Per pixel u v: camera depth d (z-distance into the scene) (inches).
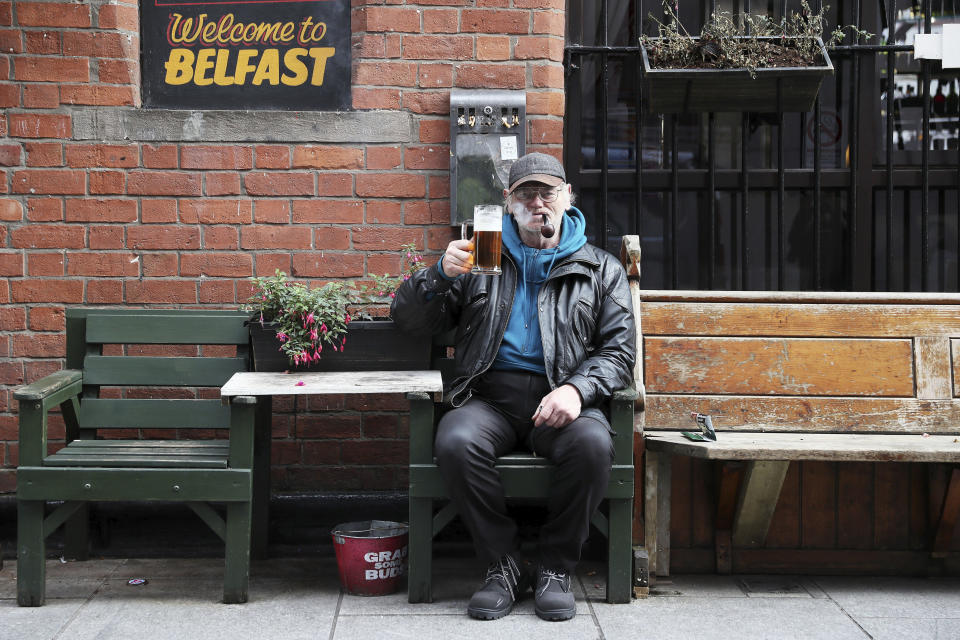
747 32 140.2
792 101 139.5
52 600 113.8
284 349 118.2
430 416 111.3
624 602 113.1
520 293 117.6
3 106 134.0
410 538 111.7
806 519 125.3
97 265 135.8
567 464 105.7
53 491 109.0
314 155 137.0
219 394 139.2
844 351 124.4
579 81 147.3
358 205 137.7
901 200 152.6
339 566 117.4
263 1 139.0
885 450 106.6
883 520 125.3
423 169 137.9
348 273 137.9
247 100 139.4
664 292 125.6
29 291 135.1
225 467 110.4
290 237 137.3
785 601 114.7
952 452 105.9
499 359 116.3
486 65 137.6
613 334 114.7
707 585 121.1
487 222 105.6
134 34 136.6
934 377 124.0
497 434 111.0
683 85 135.9
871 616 109.4
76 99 134.7
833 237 152.5
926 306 125.4
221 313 127.0
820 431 122.4
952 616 109.6
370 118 137.2
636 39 146.8
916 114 153.4
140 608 110.9
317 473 138.6
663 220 152.0
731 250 152.5
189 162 136.0
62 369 134.0
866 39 149.6
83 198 135.3
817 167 142.9
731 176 150.3
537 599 108.5
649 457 117.7
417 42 137.3
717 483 122.6
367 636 101.6
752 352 124.2
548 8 137.7
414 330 119.3
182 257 136.6
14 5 133.8
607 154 149.9
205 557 134.3
